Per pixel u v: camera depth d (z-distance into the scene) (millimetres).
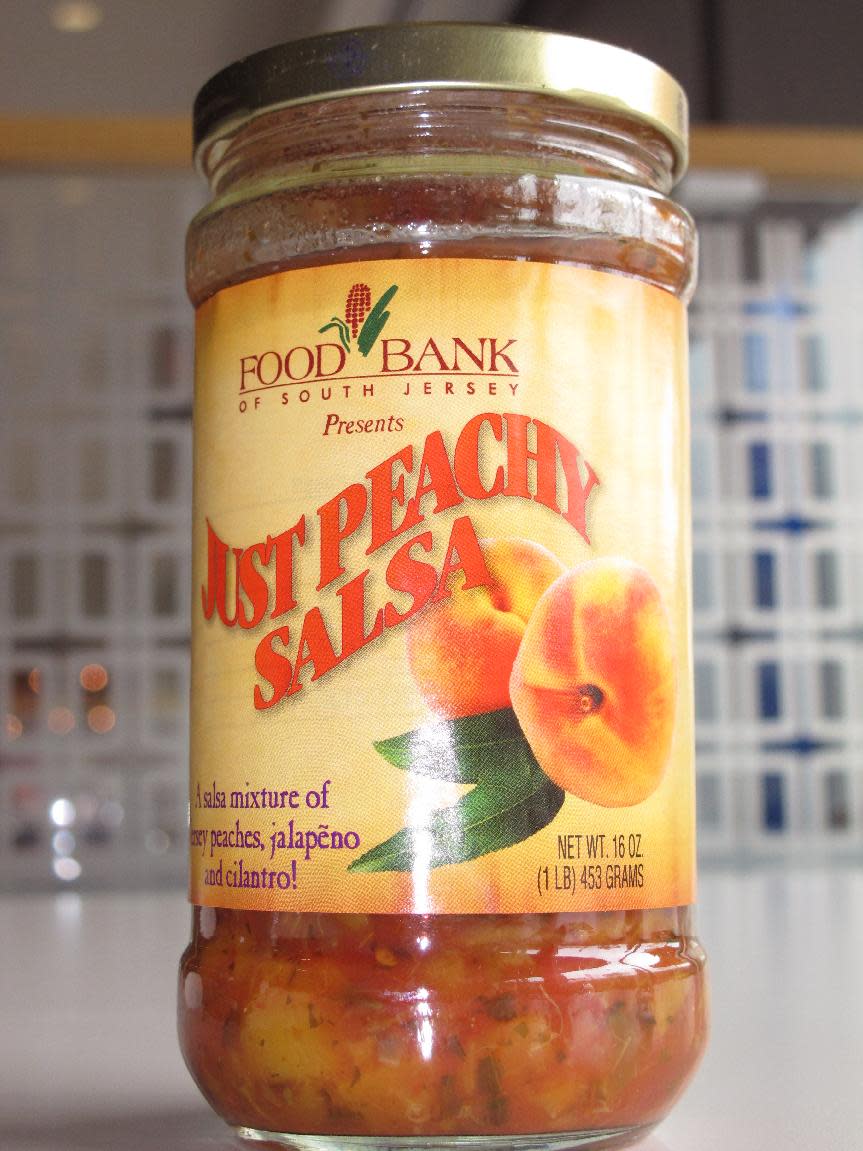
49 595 920
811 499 922
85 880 904
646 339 205
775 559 918
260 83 203
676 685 207
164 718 922
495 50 195
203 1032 203
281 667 196
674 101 218
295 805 194
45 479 925
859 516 923
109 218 931
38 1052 265
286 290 199
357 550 194
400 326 194
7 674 915
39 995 328
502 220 197
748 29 884
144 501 930
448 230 197
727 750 907
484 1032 186
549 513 195
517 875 189
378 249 196
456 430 193
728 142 892
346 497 194
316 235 199
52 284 929
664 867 202
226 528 204
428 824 189
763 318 924
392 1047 186
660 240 213
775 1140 195
